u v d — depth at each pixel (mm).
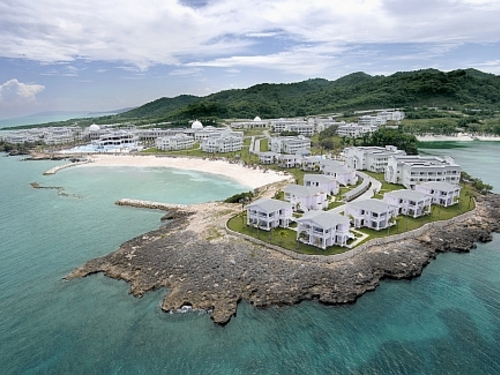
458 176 118625
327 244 74000
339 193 113375
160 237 82875
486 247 79812
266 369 45469
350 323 54062
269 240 77062
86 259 76188
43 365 46594
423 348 48938
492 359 46906
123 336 51500
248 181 143750
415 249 75438
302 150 179125
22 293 63094
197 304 57531
